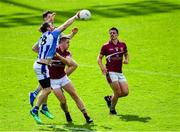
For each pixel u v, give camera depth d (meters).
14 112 41.78
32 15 81.19
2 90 48.56
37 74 38.03
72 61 39.84
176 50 62.09
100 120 39.41
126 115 40.72
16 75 54.06
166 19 76.31
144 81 50.91
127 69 55.28
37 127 37.59
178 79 51.31
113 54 40.66
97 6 85.38
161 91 47.50
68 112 38.91
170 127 37.47
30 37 70.06
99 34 70.50
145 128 37.22
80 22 76.62
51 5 87.25
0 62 59.22
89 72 54.78
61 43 39.25
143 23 74.81
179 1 87.00
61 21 75.62
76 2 89.06
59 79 38.31
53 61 38.03
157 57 59.53
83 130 36.66
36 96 41.41
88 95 46.94
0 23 77.19
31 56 61.62
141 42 66.00
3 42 67.94
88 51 63.03
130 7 84.06
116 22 76.00
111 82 40.53
